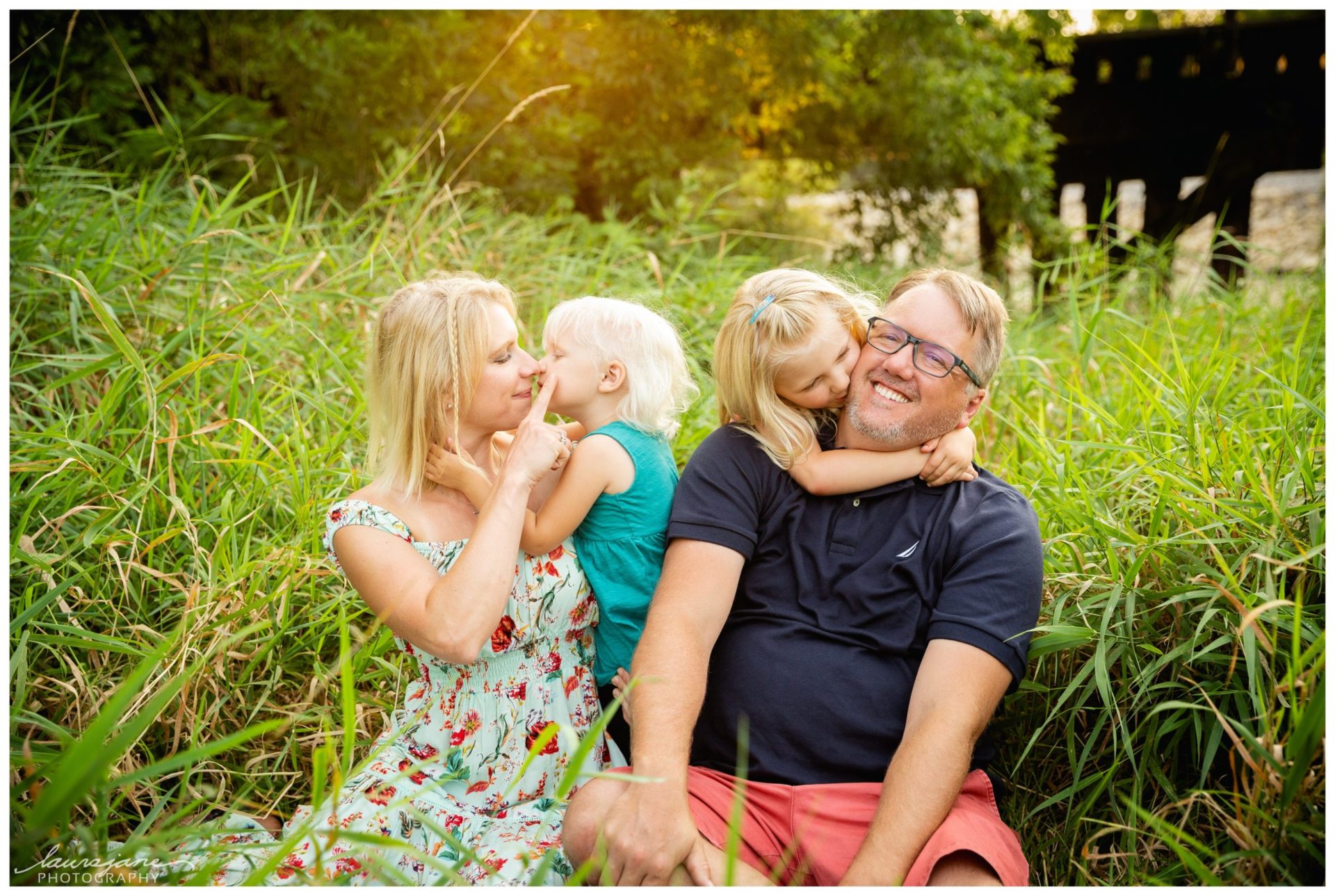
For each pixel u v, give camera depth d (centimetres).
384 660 244
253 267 352
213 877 174
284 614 234
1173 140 824
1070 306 341
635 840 170
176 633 145
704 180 633
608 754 204
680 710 183
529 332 378
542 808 193
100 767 128
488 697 195
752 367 208
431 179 426
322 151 539
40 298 304
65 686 212
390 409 197
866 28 654
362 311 339
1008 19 727
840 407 216
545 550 198
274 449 253
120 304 302
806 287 209
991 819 187
